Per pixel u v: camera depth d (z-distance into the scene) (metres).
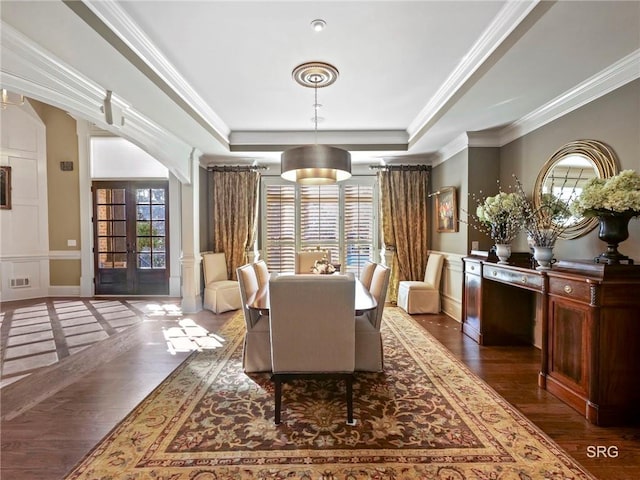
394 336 3.62
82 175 5.65
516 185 3.51
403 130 4.55
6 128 5.35
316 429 1.92
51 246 5.73
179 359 2.98
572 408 2.14
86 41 1.97
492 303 3.36
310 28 2.19
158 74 2.61
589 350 2.00
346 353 2.02
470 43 2.37
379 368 2.69
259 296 2.64
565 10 1.72
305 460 1.66
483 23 2.13
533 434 1.87
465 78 2.76
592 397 1.98
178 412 2.10
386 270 2.73
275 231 5.59
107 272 5.74
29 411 2.12
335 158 2.72
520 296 3.37
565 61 2.25
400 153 4.80
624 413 1.95
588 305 2.01
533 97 2.86
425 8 1.98
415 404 2.20
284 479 1.53
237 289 4.82
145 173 5.70
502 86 2.63
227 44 2.38
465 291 3.73
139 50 2.32
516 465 1.62
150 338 3.55
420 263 5.16
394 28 2.19
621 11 1.72
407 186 5.16
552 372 2.35
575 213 2.27
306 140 4.58
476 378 2.59
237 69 2.76
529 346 3.33
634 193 1.93
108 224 5.73
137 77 2.43
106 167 5.71
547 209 2.96
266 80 2.96
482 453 1.71
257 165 5.32
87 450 1.74
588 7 1.69
